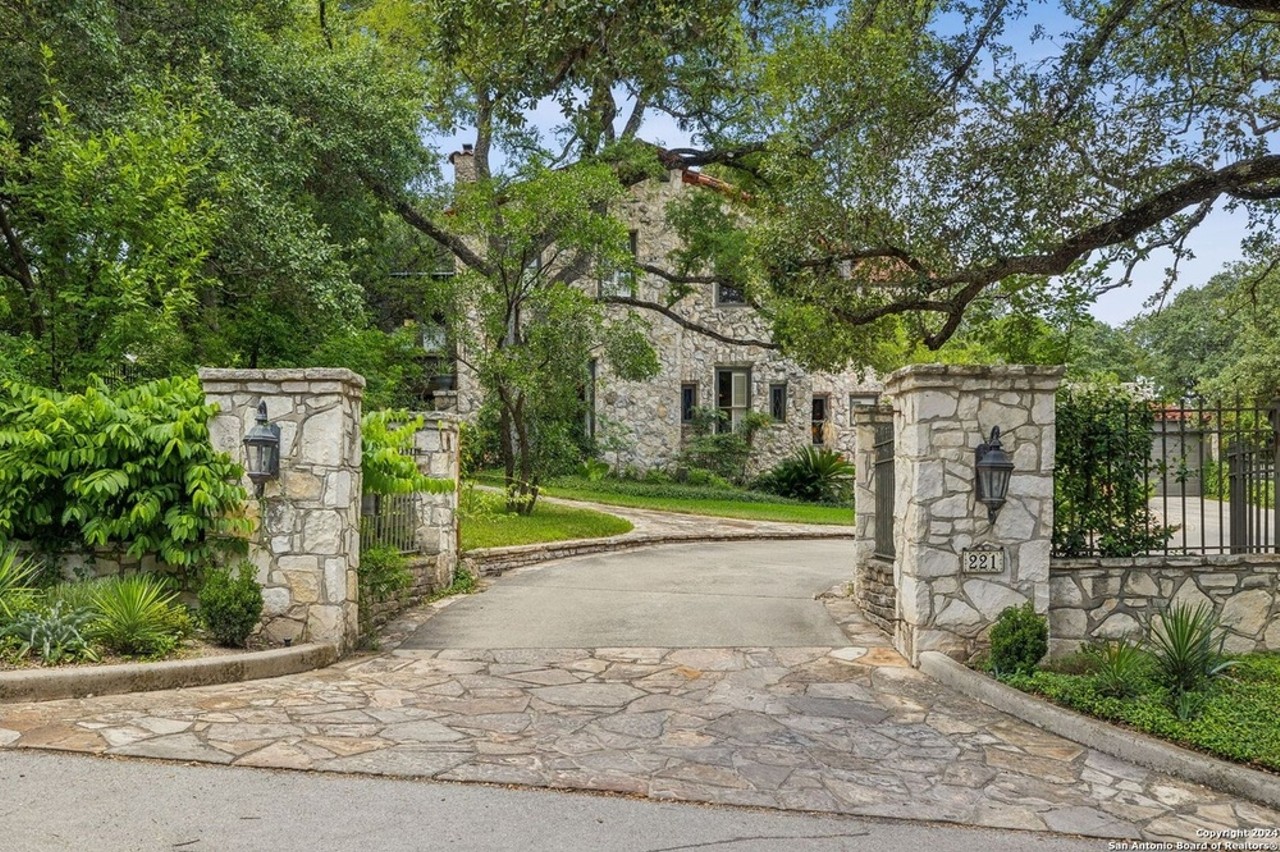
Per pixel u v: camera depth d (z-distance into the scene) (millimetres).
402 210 17312
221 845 3799
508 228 14648
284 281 12594
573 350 15203
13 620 6383
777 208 12031
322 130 14438
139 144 9891
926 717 6242
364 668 7191
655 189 21516
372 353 13789
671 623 9047
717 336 20141
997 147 8688
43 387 8539
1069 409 8062
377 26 19953
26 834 3789
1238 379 23516
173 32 12781
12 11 10164
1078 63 8711
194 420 7422
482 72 8781
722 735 5699
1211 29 8914
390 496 9742
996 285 10781
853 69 9523
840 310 10484
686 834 4176
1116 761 5469
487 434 21406
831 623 9227
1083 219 8852
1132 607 7762
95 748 4863
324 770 4742
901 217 9531
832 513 22188
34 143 10844
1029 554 7570
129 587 6719
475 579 11438
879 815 4523
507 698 6367
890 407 9688
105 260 9469
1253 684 6645
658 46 7035
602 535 15539
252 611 7047
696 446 24828
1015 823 4504
